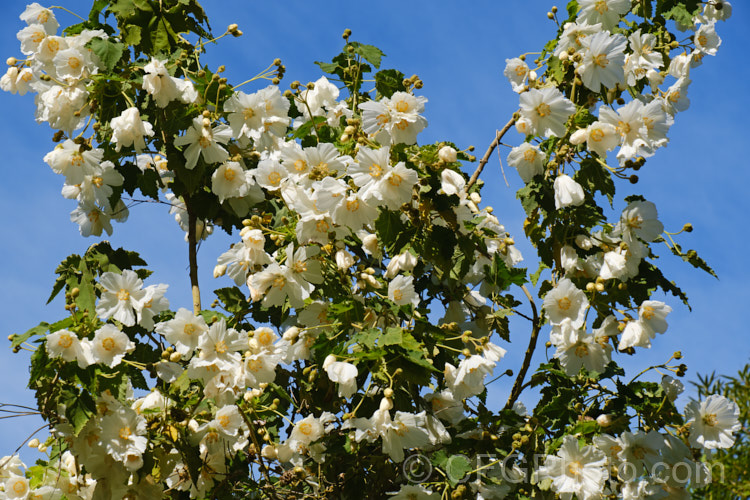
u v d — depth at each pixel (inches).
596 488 161.0
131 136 173.2
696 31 197.3
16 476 167.2
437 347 176.2
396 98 160.6
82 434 155.0
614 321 171.3
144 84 176.9
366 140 167.0
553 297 168.1
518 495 174.1
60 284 177.5
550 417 182.1
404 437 154.5
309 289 164.1
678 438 170.2
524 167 179.0
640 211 172.7
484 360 158.1
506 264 214.5
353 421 151.3
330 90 211.2
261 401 180.7
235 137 183.5
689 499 169.5
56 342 148.6
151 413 162.7
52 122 175.8
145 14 195.3
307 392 191.8
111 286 160.1
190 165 179.2
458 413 178.9
